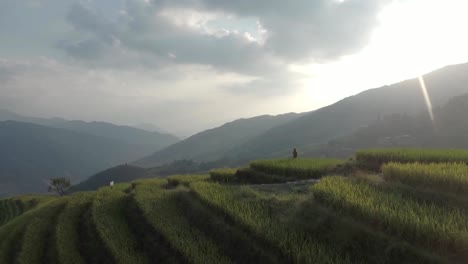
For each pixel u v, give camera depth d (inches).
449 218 439.8
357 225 478.3
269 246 497.0
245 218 578.2
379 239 441.7
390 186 625.6
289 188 819.4
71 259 678.5
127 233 747.4
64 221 924.6
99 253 682.8
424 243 405.7
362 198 529.3
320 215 542.0
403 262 398.9
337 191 570.6
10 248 842.2
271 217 600.7
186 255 534.9
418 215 455.2
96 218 865.5
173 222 717.3
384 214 456.4
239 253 527.8
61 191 2955.2
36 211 1168.8
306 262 424.2
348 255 434.9
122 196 1106.7
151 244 655.1
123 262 585.3
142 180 1565.0
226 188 864.3
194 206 770.2
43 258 735.1
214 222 647.1
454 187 548.4
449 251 384.8
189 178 1353.3
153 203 880.9
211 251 539.2
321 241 490.3
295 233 513.7
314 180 885.2
